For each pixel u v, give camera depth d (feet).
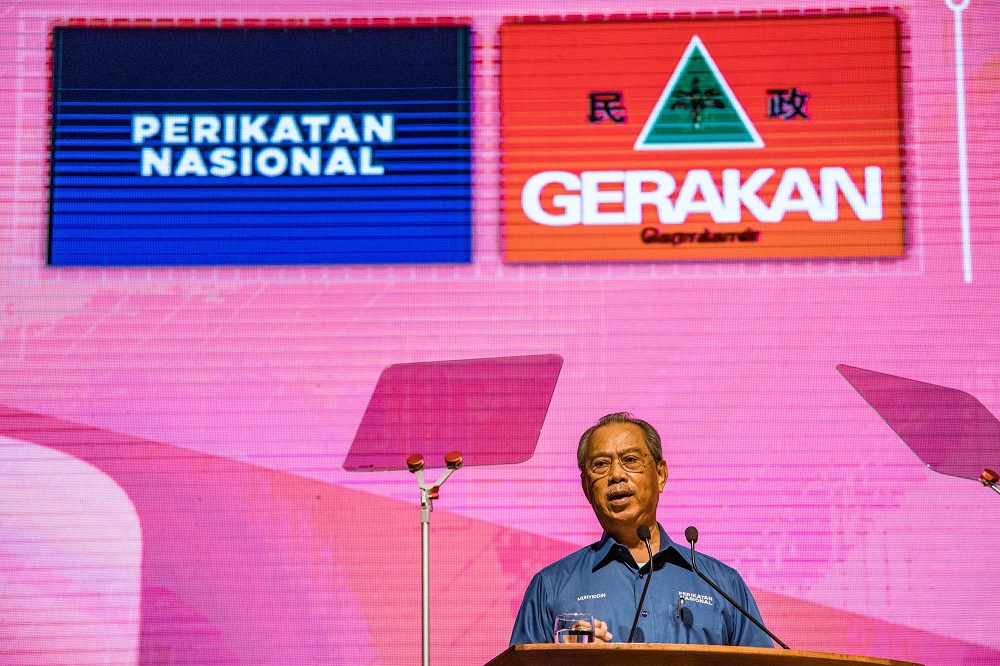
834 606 20.43
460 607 20.63
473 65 22.58
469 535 20.88
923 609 20.39
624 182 22.11
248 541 20.92
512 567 20.76
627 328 21.61
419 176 22.25
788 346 21.40
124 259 21.88
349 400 21.45
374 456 21.22
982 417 21.03
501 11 22.67
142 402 21.39
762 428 21.11
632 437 15.58
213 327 21.67
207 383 21.48
